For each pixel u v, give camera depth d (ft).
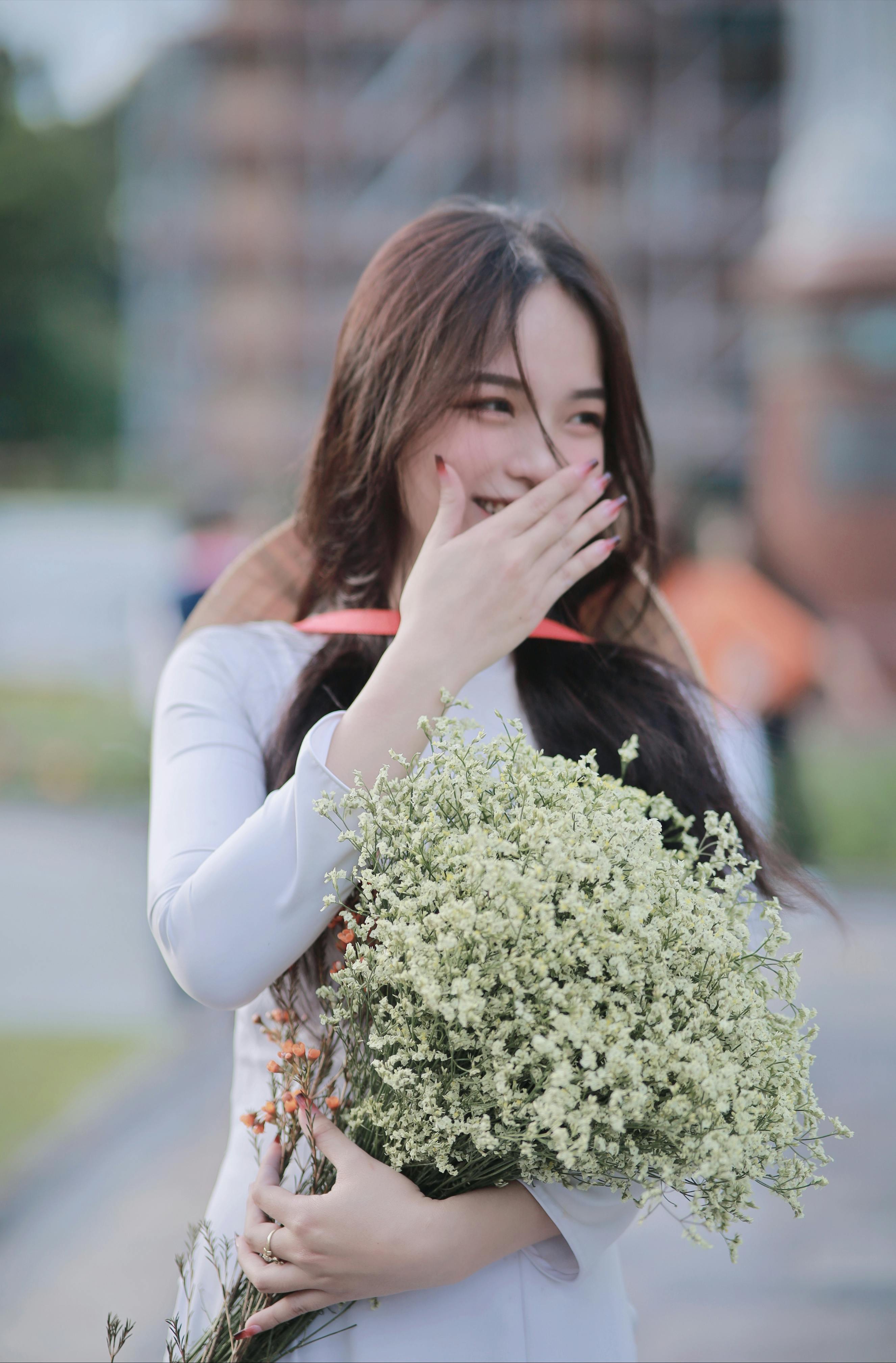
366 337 4.37
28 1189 10.19
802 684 15.74
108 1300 8.69
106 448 98.73
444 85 77.05
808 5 49.06
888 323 38.27
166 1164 10.73
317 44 79.46
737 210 72.59
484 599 3.67
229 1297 3.75
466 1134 3.35
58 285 101.35
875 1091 11.51
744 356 72.02
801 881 4.52
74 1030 13.82
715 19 71.87
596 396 4.26
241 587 4.81
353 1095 3.66
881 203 38.96
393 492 4.34
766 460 39.86
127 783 26.50
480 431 4.11
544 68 74.33
